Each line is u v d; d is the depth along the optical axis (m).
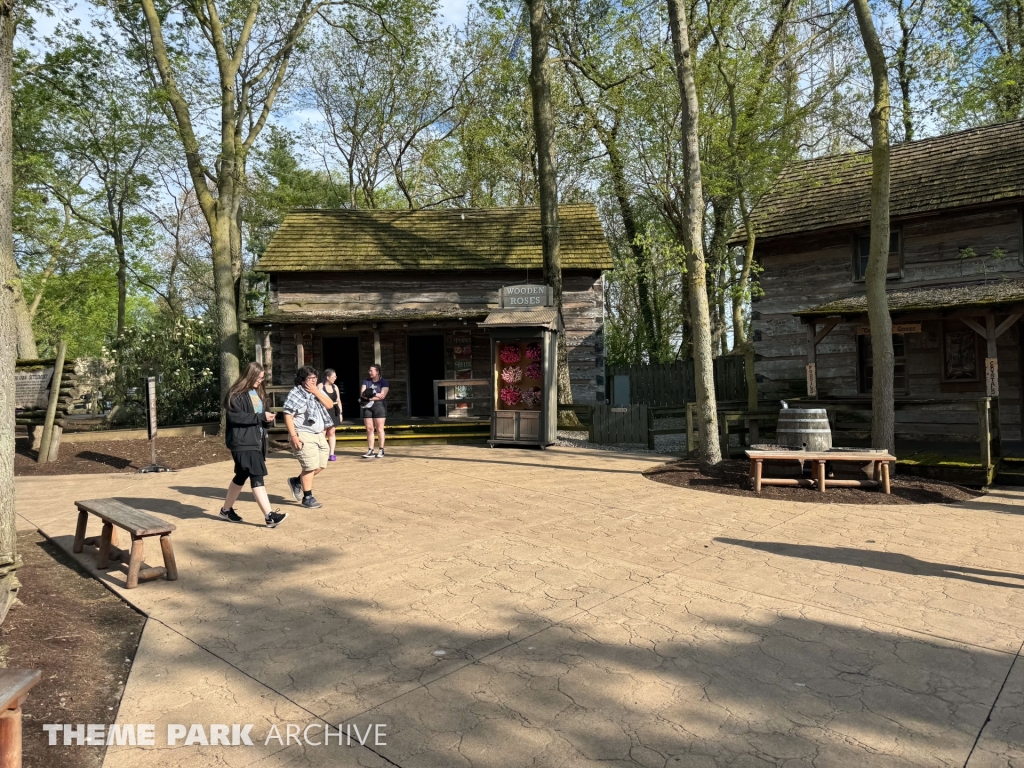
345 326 15.67
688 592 4.98
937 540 6.45
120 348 17.19
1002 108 16.70
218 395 18.02
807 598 4.86
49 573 5.57
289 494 8.78
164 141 21.95
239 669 3.80
